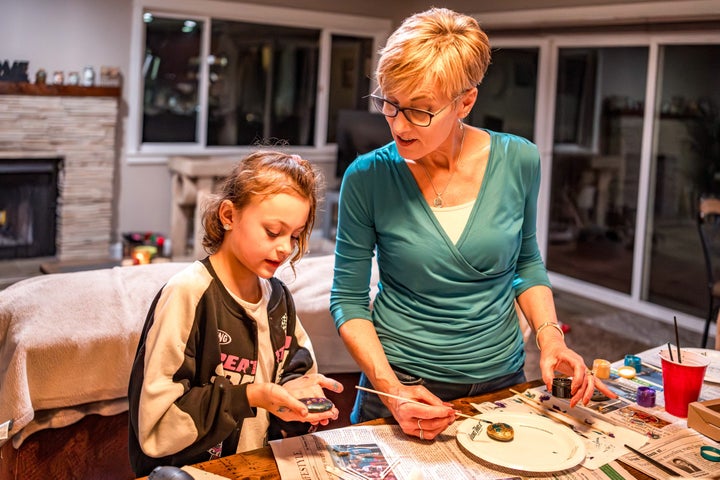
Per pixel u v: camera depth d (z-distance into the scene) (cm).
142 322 210
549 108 585
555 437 134
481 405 148
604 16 518
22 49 566
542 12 564
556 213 597
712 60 470
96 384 205
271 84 686
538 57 584
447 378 151
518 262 167
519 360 161
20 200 581
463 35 133
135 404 123
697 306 492
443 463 126
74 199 594
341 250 156
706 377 169
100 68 595
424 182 148
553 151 592
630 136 530
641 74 518
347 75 726
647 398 152
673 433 140
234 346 129
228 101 667
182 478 110
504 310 155
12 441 196
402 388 137
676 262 505
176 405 120
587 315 517
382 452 129
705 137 479
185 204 595
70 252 601
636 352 438
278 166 123
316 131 717
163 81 632
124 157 620
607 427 141
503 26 599
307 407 121
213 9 631
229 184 125
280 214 120
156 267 242
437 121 133
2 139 559
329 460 125
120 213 625
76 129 585
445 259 145
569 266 590
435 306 150
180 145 648
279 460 124
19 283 222
